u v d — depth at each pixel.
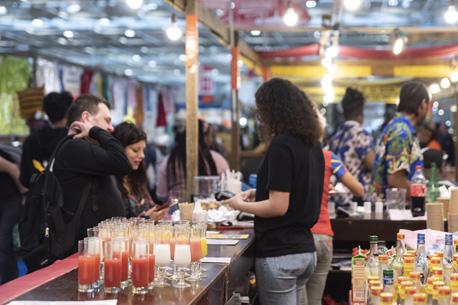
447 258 3.14
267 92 3.75
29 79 8.46
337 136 6.18
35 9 13.16
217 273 2.95
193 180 5.57
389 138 5.42
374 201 5.65
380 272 3.04
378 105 30.64
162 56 21.73
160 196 6.31
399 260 3.22
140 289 2.54
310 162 3.70
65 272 2.92
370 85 12.44
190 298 2.46
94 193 3.64
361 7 12.64
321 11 12.62
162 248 2.76
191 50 5.52
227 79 28.83
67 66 9.34
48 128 5.99
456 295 2.37
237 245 3.73
